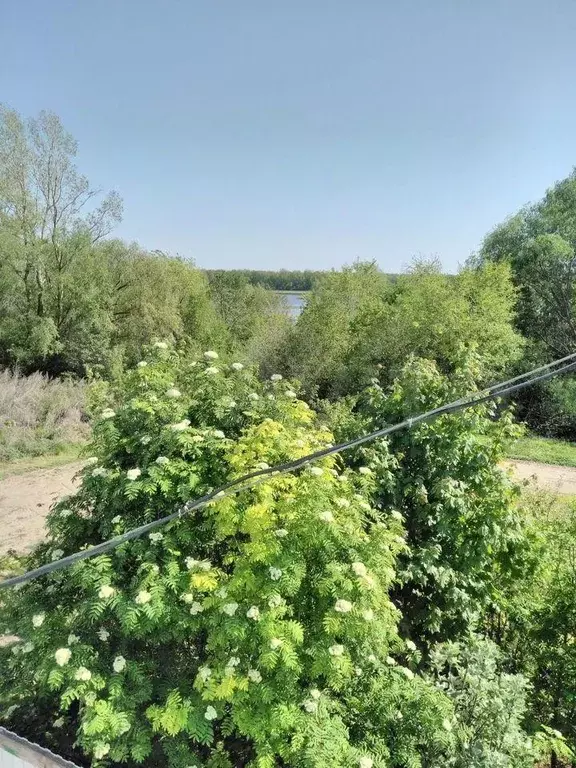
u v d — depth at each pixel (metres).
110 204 20.38
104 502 3.90
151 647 3.68
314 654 3.07
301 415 4.53
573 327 19.97
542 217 21.67
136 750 3.09
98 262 21.56
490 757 3.20
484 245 23.27
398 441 5.25
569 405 16.70
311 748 2.79
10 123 17.94
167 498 3.74
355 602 3.18
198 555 3.81
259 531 3.28
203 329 27.88
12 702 4.00
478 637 4.38
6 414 14.02
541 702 4.46
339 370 19.08
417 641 4.85
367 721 3.26
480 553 4.76
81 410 15.09
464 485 4.98
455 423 5.04
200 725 3.05
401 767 3.27
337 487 3.83
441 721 3.16
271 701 3.02
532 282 20.94
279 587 3.12
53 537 4.28
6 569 5.31
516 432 5.18
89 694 3.10
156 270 23.81
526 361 18.69
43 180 19.14
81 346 20.42
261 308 39.28
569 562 4.95
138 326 23.31
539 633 4.64
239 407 4.45
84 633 3.53
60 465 12.14
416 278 21.42
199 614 3.31
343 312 20.98
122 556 3.54
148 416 4.23
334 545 3.34
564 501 7.96
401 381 5.68
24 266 19.28
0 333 19.00
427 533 5.06
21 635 3.68
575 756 3.68
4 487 10.64
